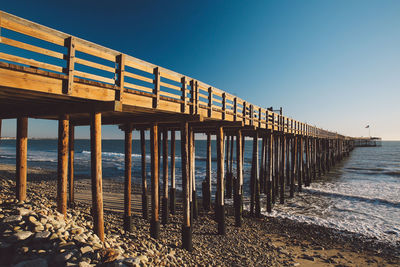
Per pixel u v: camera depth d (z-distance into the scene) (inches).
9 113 266.4
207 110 337.1
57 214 221.0
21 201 224.7
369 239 439.5
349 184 989.2
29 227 182.7
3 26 144.6
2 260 153.0
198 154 2652.6
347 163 1903.3
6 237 167.8
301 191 829.8
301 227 492.7
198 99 312.5
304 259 354.6
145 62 238.2
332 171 1417.3
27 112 251.4
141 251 250.1
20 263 149.4
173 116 320.8
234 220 511.8
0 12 143.4
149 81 244.4
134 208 558.9
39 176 977.5
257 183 541.6
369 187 922.7
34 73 155.6
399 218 553.0
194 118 304.3
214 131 565.9
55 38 170.1
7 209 202.2
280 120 632.4
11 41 147.6
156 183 338.3
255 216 541.6
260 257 345.4
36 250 165.6
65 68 175.9
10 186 366.9
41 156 2139.5
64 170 233.8
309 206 649.0
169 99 265.4
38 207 220.4
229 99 394.6
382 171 1408.7
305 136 916.6
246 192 820.0
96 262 169.6
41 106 240.7
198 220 496.7
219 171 408.8
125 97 217.6
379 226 503.2
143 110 259.6
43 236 175.5
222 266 299.6
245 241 402.3
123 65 214.8
